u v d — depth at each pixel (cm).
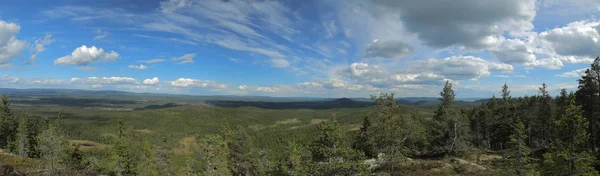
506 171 2953
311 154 2291
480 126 6594
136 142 6209
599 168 3325
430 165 3288
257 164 5359
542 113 5394
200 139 5397
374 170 3075
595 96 3719
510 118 5925
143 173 5534
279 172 3559
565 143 2670
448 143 4562
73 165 3569
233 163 5219
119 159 5506
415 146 4522
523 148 2853
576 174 2572
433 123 4862
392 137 2984
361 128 4356
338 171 2088
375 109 3067
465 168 3186
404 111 3878
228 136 5522
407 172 3044
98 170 4694
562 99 4897
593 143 3688
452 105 5375
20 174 2398
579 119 2611
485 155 5022
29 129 7531
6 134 7600
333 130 2339
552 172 2759
